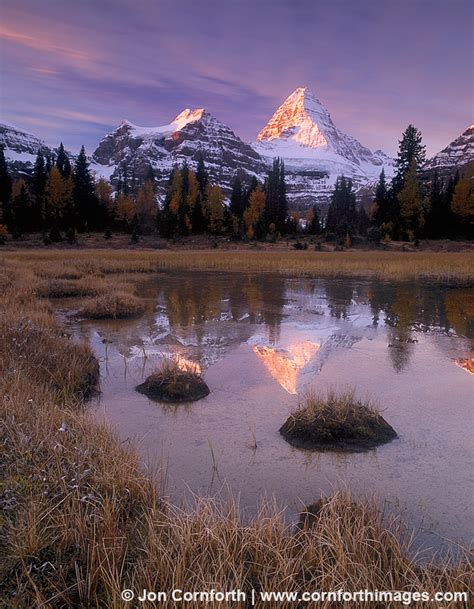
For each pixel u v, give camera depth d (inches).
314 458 201.9
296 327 493.4
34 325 396.8
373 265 1304.1
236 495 170.7
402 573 119.9
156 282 941.8
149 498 159.3
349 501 151.9
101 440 192.2
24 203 2984.7
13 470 162.4
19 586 112.4
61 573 118.2
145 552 129.4
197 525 135.3
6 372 263.7
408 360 366.9
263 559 124.7
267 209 3622.0
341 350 397.4
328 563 122.1
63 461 169.9
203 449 209.8
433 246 2436.0
